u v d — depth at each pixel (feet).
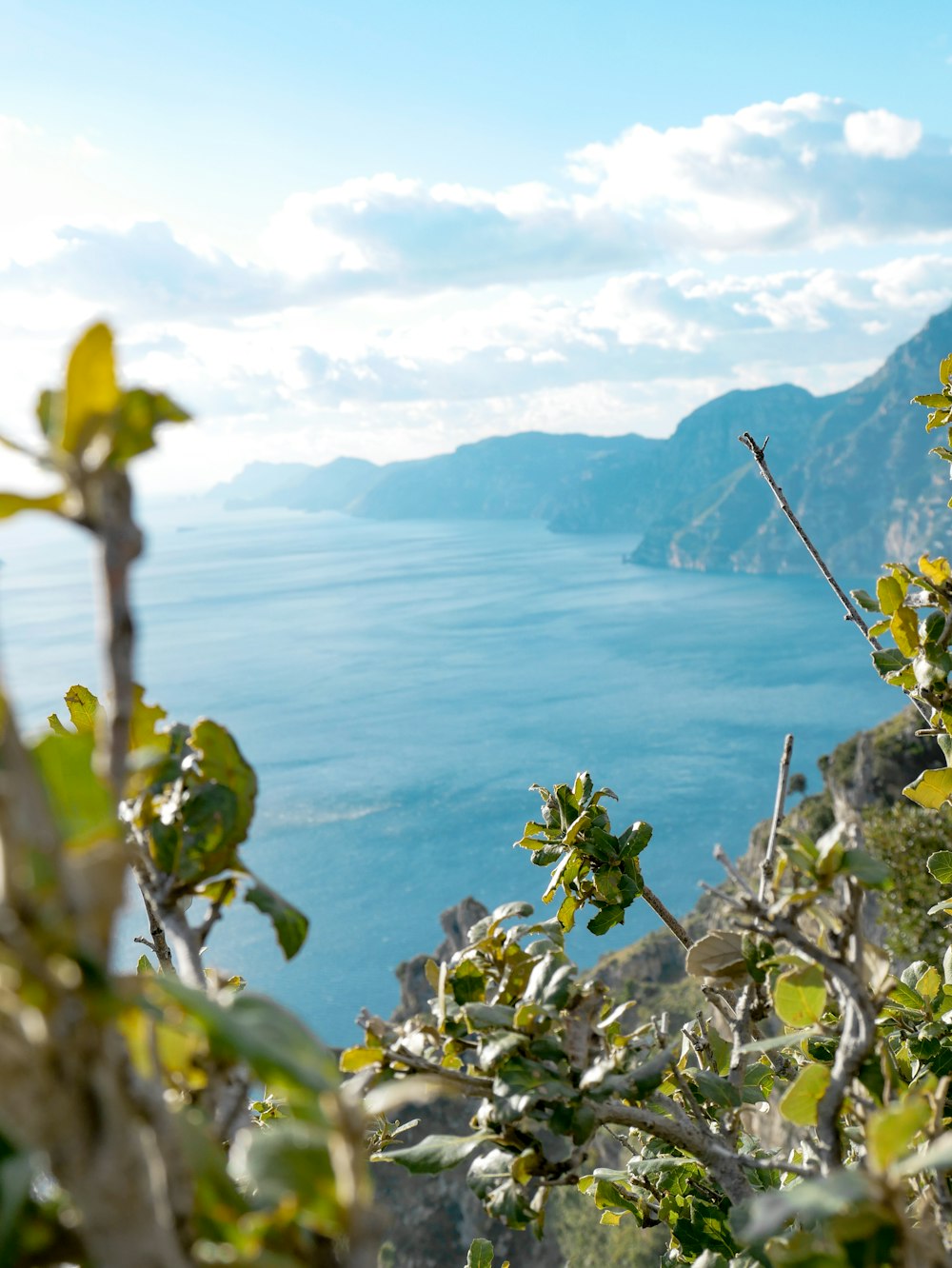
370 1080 6.88
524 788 643.86
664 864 529.45
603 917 13.35
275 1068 3.41
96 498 3.27
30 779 3.17
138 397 3.27
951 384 14.79
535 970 7.71
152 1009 3.37
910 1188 6.70
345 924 489.67
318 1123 3.65
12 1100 3.19
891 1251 4.39
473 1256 10.88
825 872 5.90
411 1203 225.76
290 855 571.69
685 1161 10.17
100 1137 3.19
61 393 3.29
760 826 182.09
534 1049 7.30
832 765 198.18
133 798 5.87
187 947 5.56
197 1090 4.84
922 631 10.96
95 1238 3.18
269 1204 4.48
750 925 5.98
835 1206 4.13
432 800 639.35
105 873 3.29
